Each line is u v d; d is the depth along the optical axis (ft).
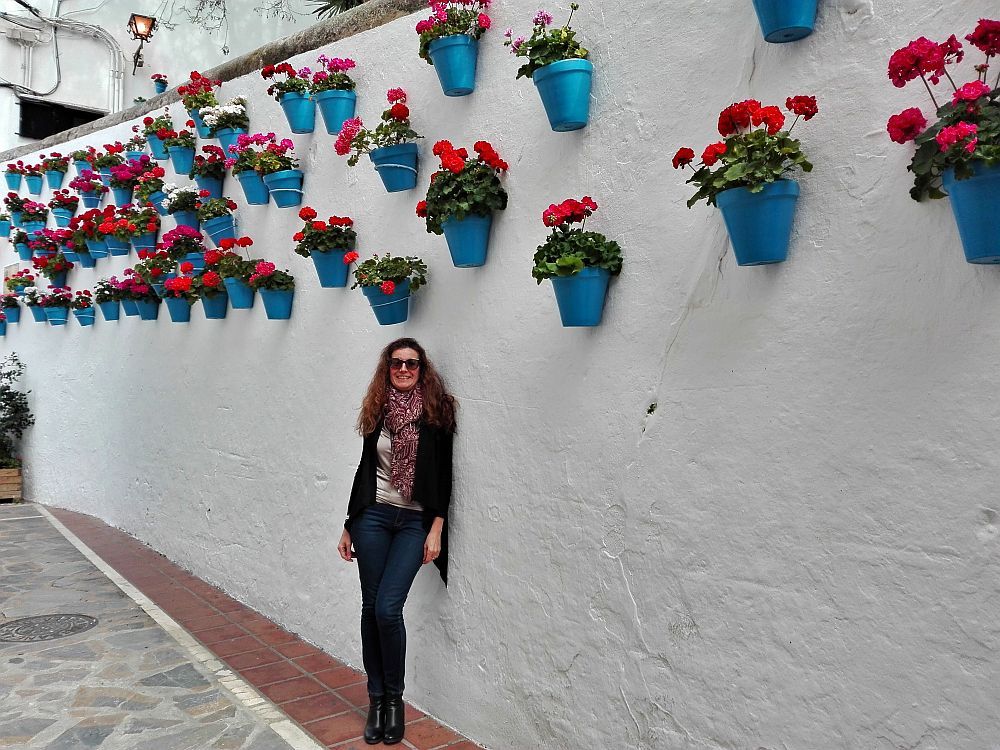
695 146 8.23
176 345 19.02
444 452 10.89
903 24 6.66
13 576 18.01
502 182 10.48
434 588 11.44
